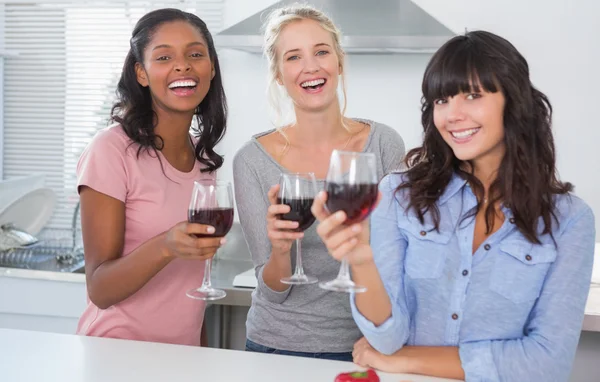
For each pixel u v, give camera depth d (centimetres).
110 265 155
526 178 132
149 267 147
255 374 124
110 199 162
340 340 169
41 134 363
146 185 167
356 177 111
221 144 341
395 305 130
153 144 168
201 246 133
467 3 316
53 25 355
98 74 356
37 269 294
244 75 336
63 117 361
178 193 172
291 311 169
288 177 134
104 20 353
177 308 168
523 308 132
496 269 133
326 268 169
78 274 287
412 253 139
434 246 137
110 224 162
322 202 115
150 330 166
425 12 288
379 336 128
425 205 139
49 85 360
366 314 129
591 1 306
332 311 168
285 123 209
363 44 279
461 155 132
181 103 166
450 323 135
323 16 178
